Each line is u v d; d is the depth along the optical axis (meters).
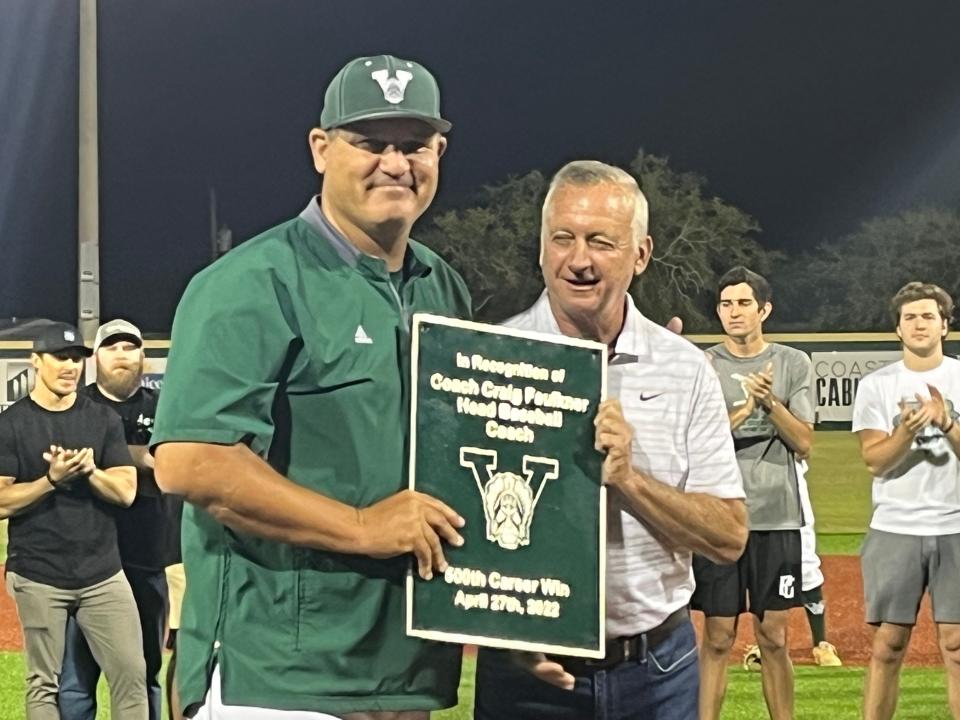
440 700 3.34
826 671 8.44
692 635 3.87
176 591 6.43
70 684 6.15
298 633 3.19
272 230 3.32
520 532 3.30
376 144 3.21
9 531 6.05
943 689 8.01
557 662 3.70
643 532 3.69
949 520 6.37
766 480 6.71
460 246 34.09
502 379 3.32
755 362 6.81
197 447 3.08
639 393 3.67
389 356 3.26
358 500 3.20
